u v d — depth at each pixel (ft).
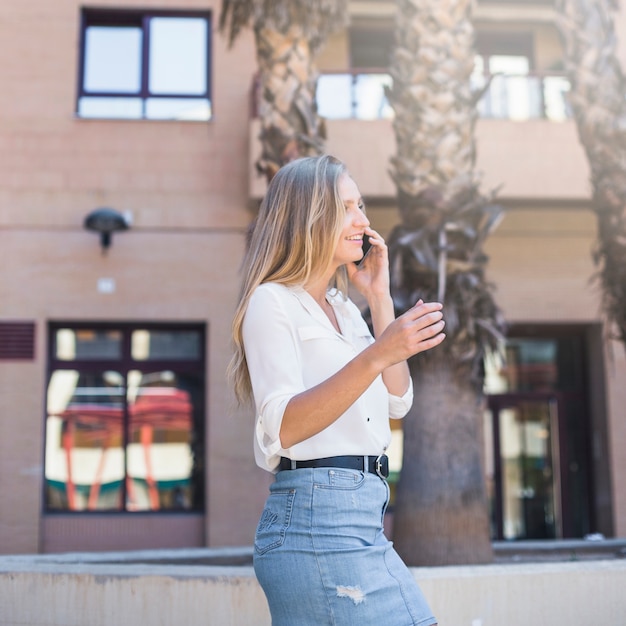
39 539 32.89
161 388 34.99
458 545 15.29
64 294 33.99
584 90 20.17
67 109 34.96
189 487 34.60
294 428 5.97
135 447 34.58
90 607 10.43
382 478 6.71
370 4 37.42
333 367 6.59
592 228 36.24
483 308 16.20
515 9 37.86
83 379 34.68
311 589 6.15
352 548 6.20
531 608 10.28
